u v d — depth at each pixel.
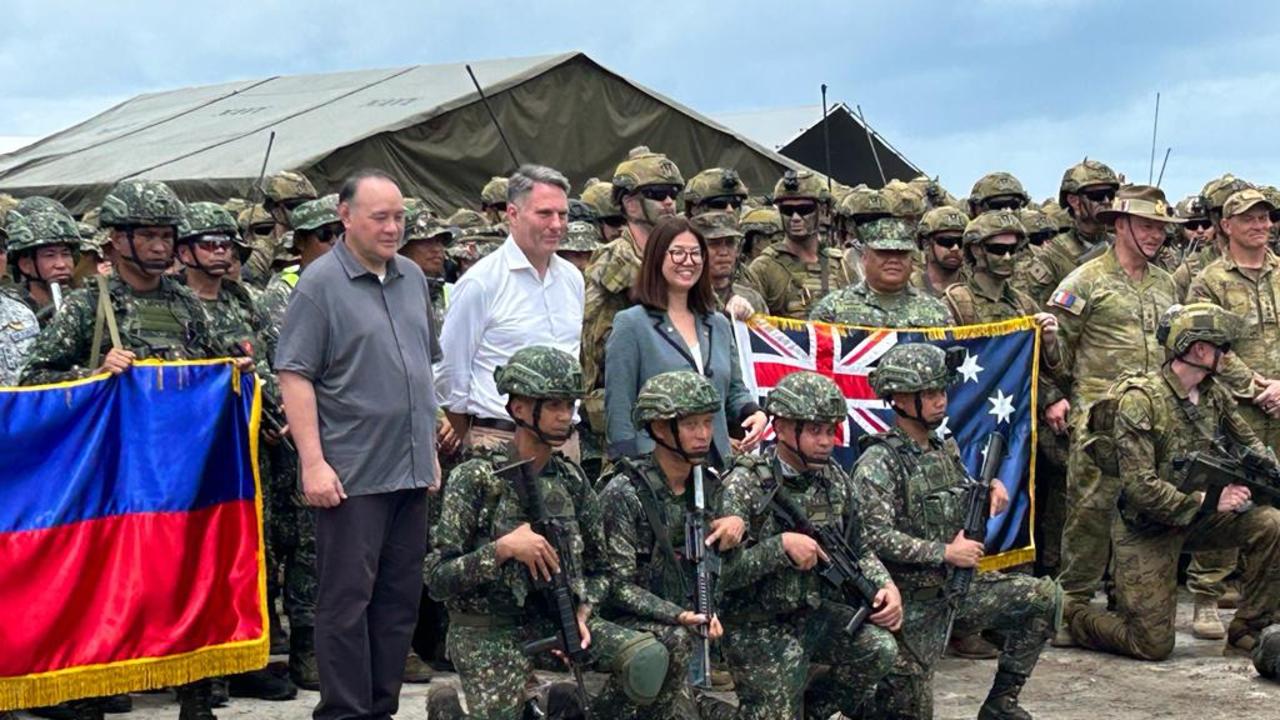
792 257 11.91
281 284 9.45
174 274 9.42
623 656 6.80
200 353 8.10
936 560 7.94
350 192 7.46
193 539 7.86
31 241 9.02
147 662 7.68
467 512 6.92
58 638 7.49
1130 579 10.30
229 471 8.00
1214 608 11.07
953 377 8.26
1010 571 10.85
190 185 17.39
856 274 12.21
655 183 9.73
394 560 7.54
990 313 10.96
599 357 8.88
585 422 9.02
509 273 8.34
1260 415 11.44
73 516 7.56
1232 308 11.78
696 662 7.11
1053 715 9.09
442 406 8.38
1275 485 10.07
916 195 14.40
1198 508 9.98
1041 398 10.93
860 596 7.59
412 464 7.48
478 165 17.97
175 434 7.83
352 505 7.34
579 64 18.61
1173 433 10.17
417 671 9.45
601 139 18.83
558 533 6.86
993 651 10.43
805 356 9.83
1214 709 9.25
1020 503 10.55
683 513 7.26
